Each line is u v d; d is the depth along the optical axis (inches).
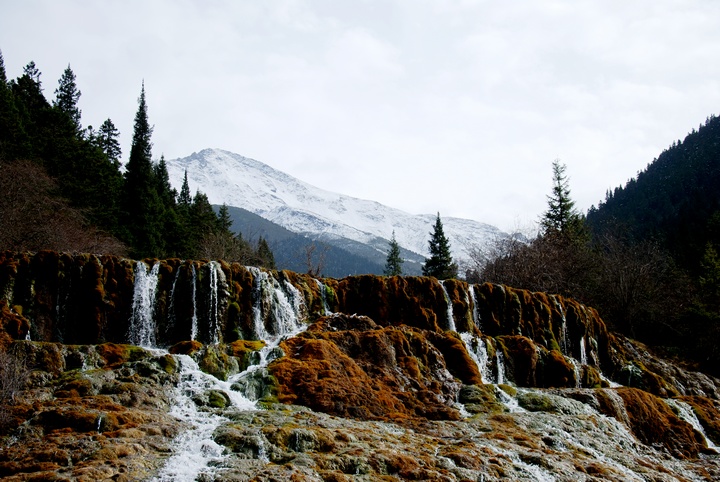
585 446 954.7
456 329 1563.7
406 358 1243.2
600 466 834.2
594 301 2396.7
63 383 917.2
